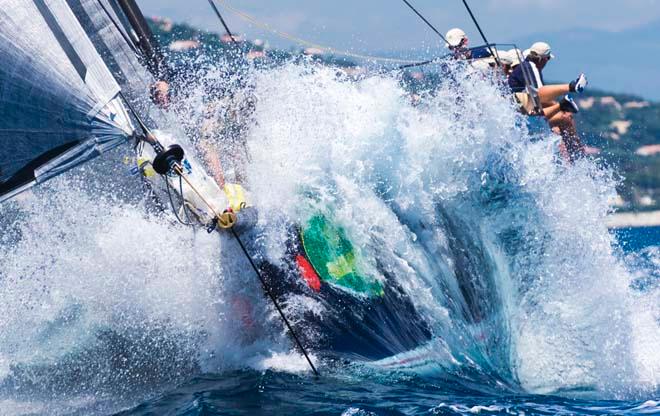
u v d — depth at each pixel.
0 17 25.70
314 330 30.03
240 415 24.77
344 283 30.33
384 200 31.30
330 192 30.95
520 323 31.11
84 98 26.12
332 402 25.73
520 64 38.66
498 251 32.12
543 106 39.34
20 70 25.83
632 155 155.00
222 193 28.45
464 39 37.72
